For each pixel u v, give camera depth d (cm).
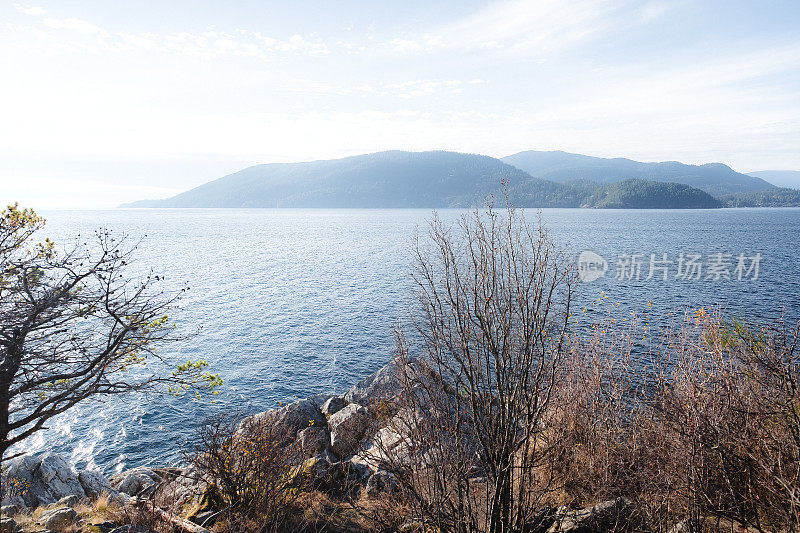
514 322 880
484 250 887
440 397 920
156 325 992
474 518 860
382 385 2116
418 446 954
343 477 1419
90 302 864
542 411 873
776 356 813
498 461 835
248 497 1203
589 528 880
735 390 837
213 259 12419
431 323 920
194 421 3231
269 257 12719
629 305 4709
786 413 734
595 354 1166
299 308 6525
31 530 1054
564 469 1052
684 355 1028
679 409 848
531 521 902
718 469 798
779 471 710
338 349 4719
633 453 991
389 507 1157
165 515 1227
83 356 887
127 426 3148
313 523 1167
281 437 1566
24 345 809
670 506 862
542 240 907
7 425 809
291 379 3994
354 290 7669
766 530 734
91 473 1772
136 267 10662
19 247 864
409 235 19150
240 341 5056
